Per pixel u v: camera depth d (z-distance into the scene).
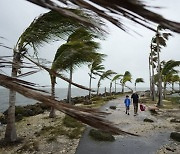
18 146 10.13
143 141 10.80
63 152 9.19
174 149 9.70
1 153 9.23
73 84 0.89
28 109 20.88
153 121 16.06
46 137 11.40
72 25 7.40
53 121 15.77
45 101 0.59
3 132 13.71
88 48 12.31
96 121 0.57
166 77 38.88
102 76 42.12
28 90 0.60
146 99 41.25
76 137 11.16
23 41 6.84
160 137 11.67
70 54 12.34
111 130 0.58
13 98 10.70
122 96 55.44
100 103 30.11
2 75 0.63
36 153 9.16
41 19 6.74
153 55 34.25
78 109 0.60
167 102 34.69
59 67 13.04
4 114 20.27
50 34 7.34
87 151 9.26
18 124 15.44
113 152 9.18
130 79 56.59
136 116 18.41
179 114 19.97
